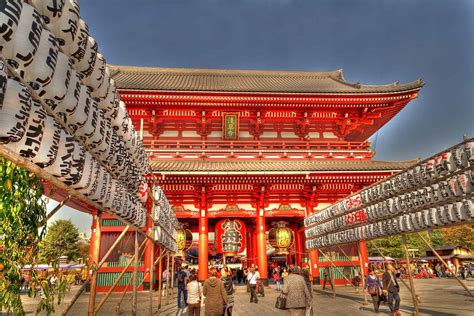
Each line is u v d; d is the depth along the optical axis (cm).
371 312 1498
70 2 439
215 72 4497
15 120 326
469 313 1403
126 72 4238
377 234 1434
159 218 1387
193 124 3228
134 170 870
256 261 3303
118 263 2503
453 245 5881
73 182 513
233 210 2819
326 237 1998
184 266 1941
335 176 2631
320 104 3111
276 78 4512
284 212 2844
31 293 499
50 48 383
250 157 3023
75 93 470
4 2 300
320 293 2289
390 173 2616
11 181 463
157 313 1539
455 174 962
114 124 734
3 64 302
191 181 2644
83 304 1780
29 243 491
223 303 1010
